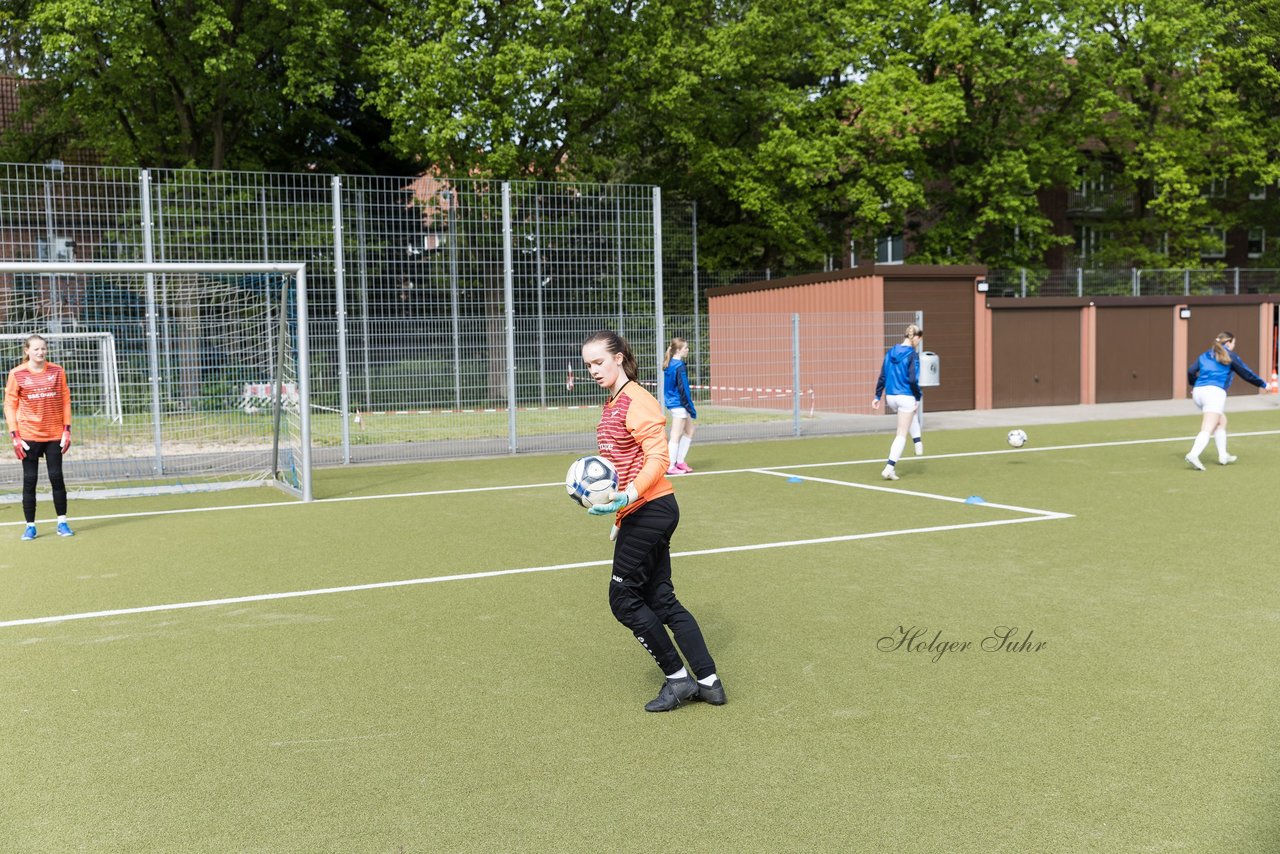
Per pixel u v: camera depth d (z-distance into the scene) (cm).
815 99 3438
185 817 367
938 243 3578
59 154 3219
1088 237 4462
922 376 1777
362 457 1598
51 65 2867
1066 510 1009
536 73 2780
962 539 868
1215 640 562
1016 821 349
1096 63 3475
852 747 419
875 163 3406
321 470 1469
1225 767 390
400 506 1110
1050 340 2617
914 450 1619
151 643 595
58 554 876
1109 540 855
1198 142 3650
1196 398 1327
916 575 735
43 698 501
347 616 647
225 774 405
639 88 3070
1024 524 935
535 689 501
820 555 811
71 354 1623
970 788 377
